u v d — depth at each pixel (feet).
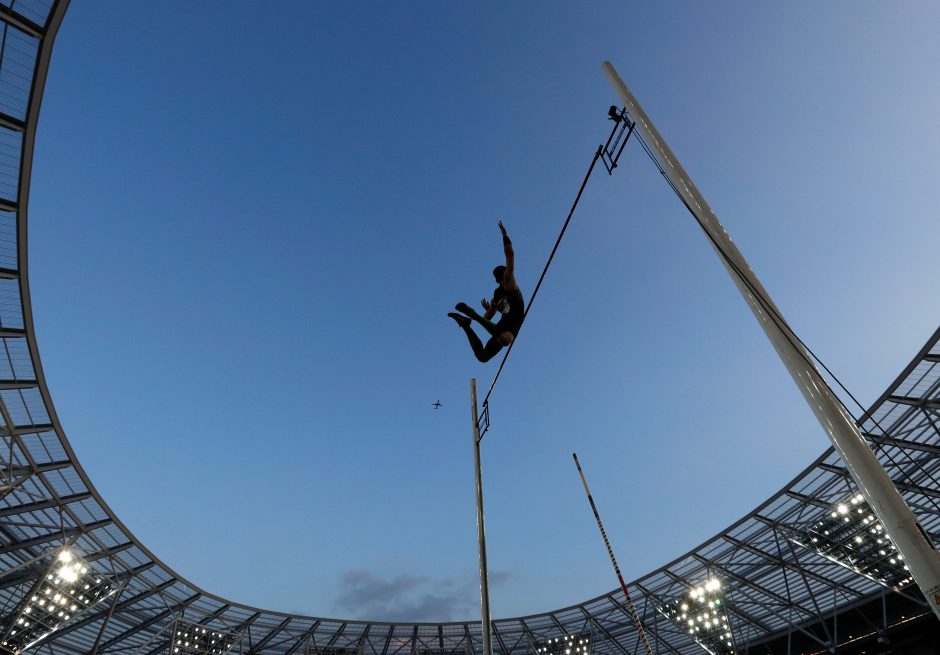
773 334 16.78
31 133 51.88
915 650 93.50
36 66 48.37
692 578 111.96
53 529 81.56
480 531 32.83
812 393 15.78
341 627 118.32
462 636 123.95
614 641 124.06
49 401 69.21
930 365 67.87
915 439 75.20
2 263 58.85
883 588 94.73
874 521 83.87
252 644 114.52
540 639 125.08
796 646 113.09
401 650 122.72
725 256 18.07
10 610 82.94
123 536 89.71
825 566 98.12
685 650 122.01
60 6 46.29
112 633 100.42
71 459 75.61
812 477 88.38
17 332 63.16
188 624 104.83
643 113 21.31
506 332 22.00
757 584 106.83
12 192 55.57
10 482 71.31
